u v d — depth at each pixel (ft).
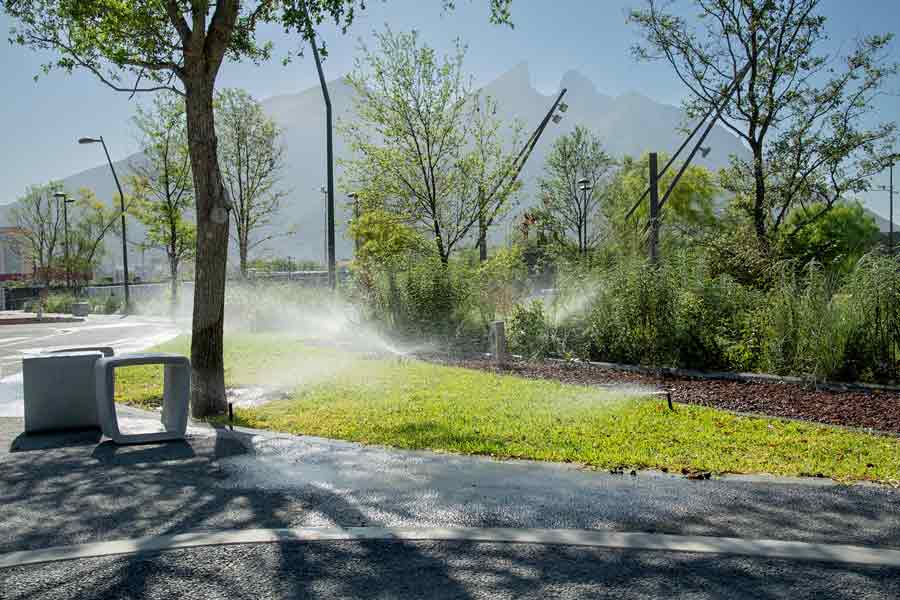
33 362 27.27
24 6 34.91
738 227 72.23
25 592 12.96
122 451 24.22
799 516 16.65
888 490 18.57
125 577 13.62
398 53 72.64
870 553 14.34
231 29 30.78
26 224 223.71
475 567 13.96
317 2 35.81
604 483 19.61
